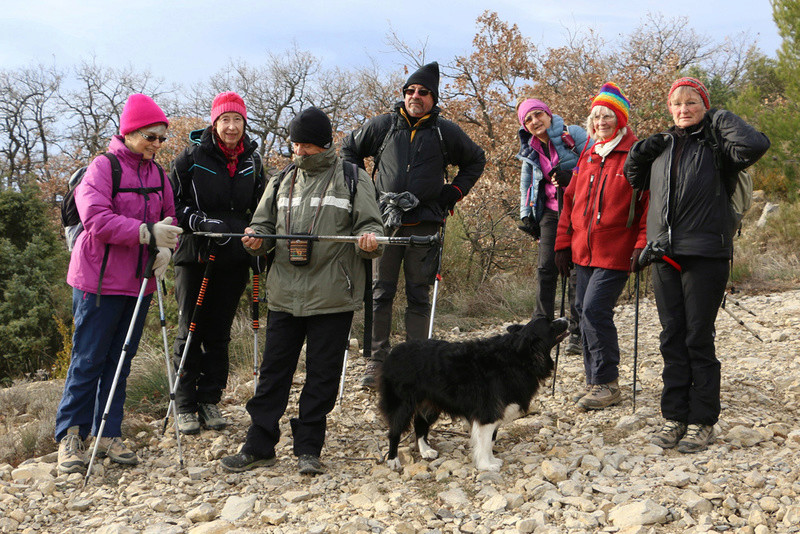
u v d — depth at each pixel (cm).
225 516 341
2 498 368
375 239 378
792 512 303
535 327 394
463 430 463
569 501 334
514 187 1118
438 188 521
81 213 389
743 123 366
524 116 603
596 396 484
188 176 454
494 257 1062
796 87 1418
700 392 400
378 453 426
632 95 1438
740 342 679
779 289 984
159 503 356
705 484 342
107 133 3541
